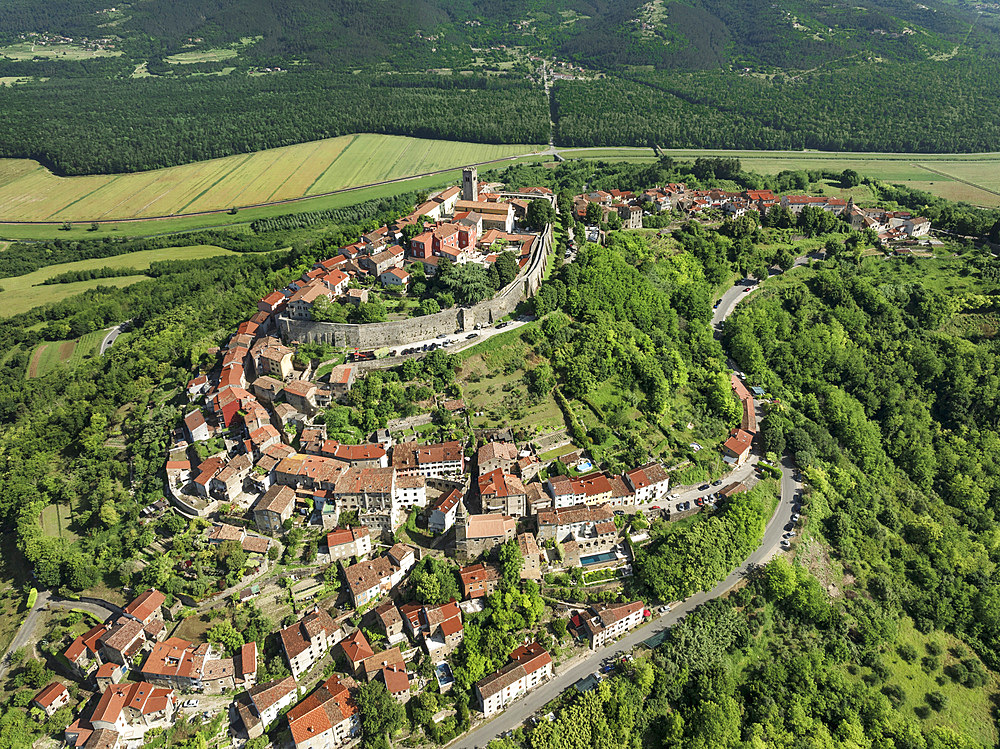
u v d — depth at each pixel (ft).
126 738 589.32
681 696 641.81
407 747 600.39
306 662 631.97
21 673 647.97
